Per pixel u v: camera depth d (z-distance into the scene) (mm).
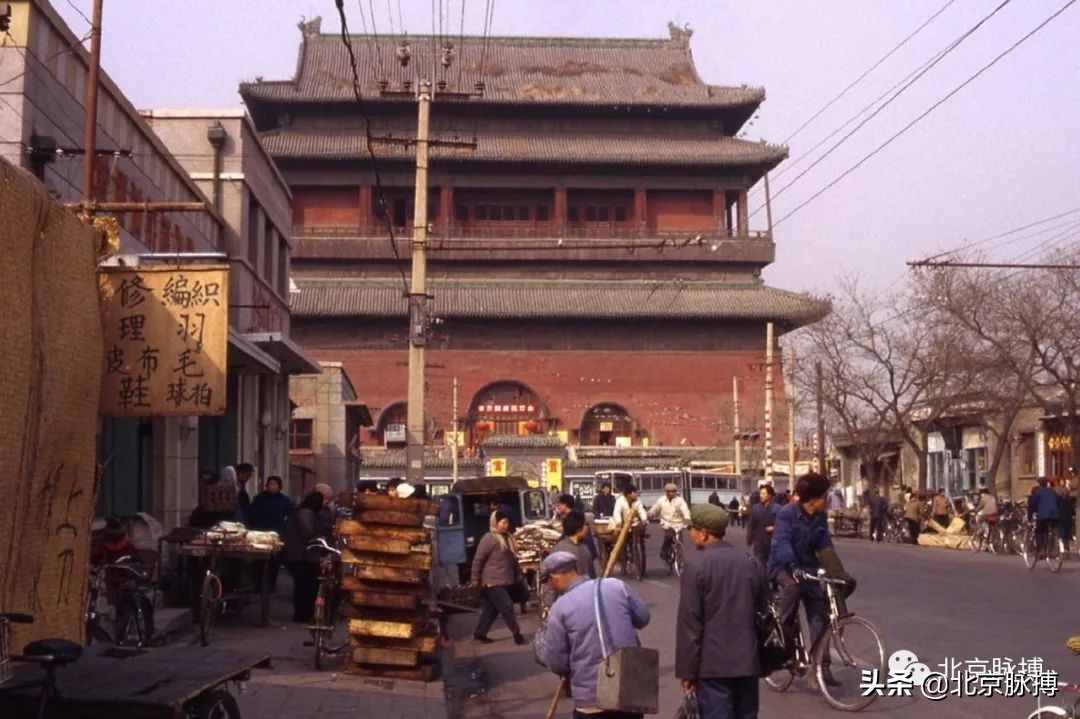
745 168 78812
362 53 81750
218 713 8594
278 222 35656
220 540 16469
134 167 22094
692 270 78750
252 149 31047
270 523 19562
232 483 19969
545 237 77562
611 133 80875
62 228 8500
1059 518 28969
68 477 8688
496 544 17953
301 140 76812
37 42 17172
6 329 7465
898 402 57156
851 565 30703
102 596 14398
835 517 51469
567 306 76062
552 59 82375
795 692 12672
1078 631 16953
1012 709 11609
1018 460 52281
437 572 30172
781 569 12172
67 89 18500
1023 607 20141
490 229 77750
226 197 29312
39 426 8070
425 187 31422
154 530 19328
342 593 16109
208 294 9648
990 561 32438
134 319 9641
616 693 7602
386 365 77062
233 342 22344
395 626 14078
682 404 77812
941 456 61188
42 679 7398
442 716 11914
